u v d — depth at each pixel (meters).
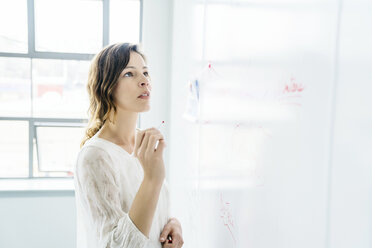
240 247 0.88
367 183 0.41
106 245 0.79
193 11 1.62
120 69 0.94
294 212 0.59
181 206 1.92
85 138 1.04
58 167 2.96
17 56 2.70
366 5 0.41
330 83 0.49
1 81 2.71
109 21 2.77
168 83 2.70
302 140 0.57
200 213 1.39
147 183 0.83
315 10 0.53
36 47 2.73
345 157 0.45
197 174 1.46
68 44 2.77
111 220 0.82
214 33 1.16
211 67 1.20
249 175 0.81
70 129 2.88
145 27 2.67
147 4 2.65
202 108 1.34
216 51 1.13
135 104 0.95
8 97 2.74
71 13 2.73
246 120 0.84
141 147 0.85
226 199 1.01
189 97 1.62
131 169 0.94
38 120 2.80
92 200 0.83
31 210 2.66
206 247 1.28
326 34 0.50
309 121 0.54
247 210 0.83
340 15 0.46
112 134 0.97
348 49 0.45
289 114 0.61
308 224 0.54
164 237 0.99
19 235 2.67
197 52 1.50
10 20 2.65
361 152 0.42
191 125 1.62
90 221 0.85
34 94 2.78
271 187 0.69
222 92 1.05
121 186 0.91
